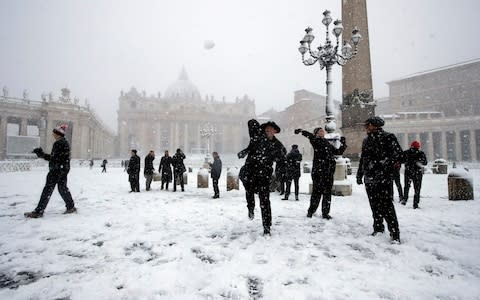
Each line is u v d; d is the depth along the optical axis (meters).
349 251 3.40
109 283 2.62
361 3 18.39
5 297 2.37
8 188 11.69
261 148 4.16
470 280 2.59
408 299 2.25
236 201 7.77
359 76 18.31
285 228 4.50
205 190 10.95
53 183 5.72
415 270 2.83
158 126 96.88
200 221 5.13
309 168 19.22
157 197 8.72
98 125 78.44
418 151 6.25
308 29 9.81
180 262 3.12
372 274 2.74
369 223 4.84
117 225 4.89
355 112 18.30
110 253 3.48
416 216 5.39
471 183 7.46
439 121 56.25
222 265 3.02
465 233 4.16
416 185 6.28
